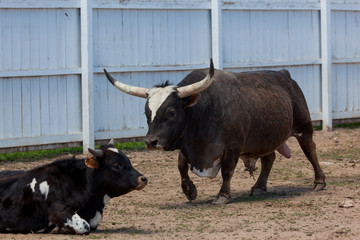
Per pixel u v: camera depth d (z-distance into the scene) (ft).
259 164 56.24
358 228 33.91
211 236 32.68
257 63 66.44
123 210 39.63
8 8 55.42
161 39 61.87
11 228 32.60
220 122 41.19
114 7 59.31
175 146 40.52
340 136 67.77
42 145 57.11
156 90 40.04
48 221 32.45
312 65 69.87
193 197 42.60
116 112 60.03
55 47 57.52
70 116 58.34
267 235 32.78
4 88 55.52
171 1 61.67
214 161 41.47
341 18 71.87
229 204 41.39
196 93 39.47
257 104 43.09
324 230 33.73
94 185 33.01
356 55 73.15
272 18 67.41
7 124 55.77
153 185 48.11
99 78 59.21
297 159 58.08
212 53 64.03
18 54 56.03
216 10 63.41
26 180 32.76
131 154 59.31
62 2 57.31
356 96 73.05
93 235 32.40
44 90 57.11
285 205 40.45
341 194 43.73
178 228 34.68
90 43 58.03
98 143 59.72
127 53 60.54
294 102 46.47
